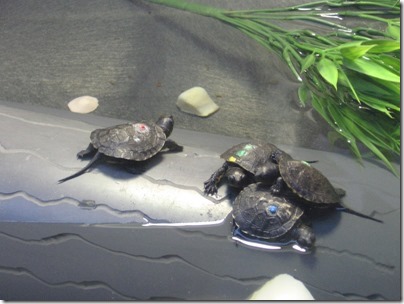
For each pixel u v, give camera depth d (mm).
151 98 294
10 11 373
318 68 261
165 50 330
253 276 194
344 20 334
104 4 377
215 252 202
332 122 265
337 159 240
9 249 208
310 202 202
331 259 196
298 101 288
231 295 190
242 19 329
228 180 209
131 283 196
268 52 327
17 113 252
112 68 318
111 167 222
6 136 236
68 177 220
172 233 208
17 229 214
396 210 210
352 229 203
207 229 207
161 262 201
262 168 203
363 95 255
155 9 368
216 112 283
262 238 198
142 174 220
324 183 204
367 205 212
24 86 303
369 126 255
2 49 334
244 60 321
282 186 203
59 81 308
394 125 255
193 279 196
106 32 348
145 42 338
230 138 256
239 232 205
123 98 295
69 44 338
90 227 212
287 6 352
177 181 218
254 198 202
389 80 240
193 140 246
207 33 344
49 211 215
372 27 325
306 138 261
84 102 288
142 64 321
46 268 202
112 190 216
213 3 359
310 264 195
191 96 282
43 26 356
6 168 224
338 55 266
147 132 221
